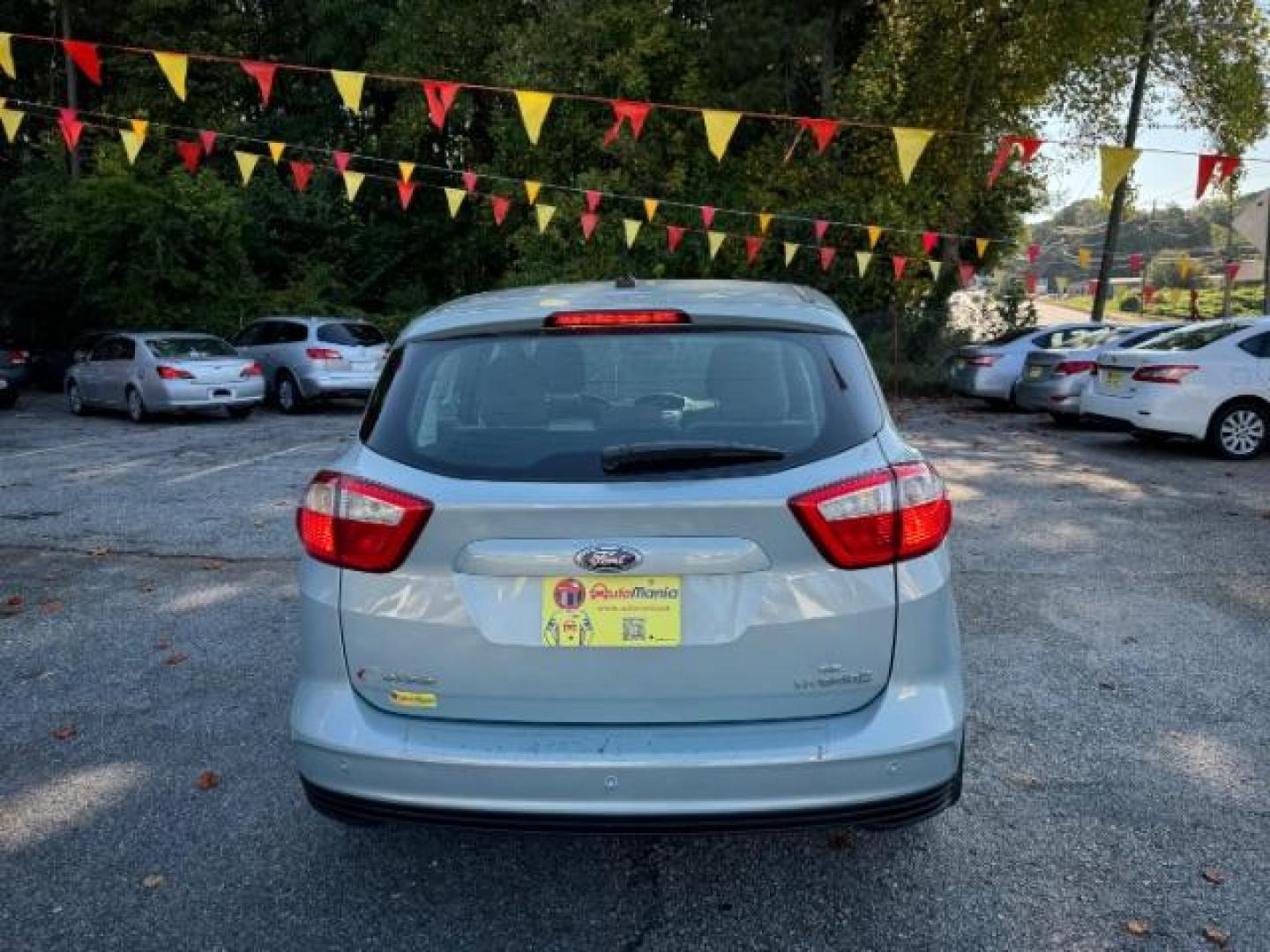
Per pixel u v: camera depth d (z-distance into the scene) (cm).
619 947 273
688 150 2248
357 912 290
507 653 252
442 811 252
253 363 1641
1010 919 282
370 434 276
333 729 259
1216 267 4112
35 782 373
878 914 286
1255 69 2048
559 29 2192
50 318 2356
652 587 249
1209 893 293
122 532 788
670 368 274
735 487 249
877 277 2045
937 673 259
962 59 2009
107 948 276
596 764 244
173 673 485
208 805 354
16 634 546
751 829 247
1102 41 1894
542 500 248
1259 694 443
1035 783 362
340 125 2680
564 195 2198
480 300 320
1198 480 969
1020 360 1645
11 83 2556
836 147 2138
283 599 605
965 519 802
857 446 261
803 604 249
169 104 2488
